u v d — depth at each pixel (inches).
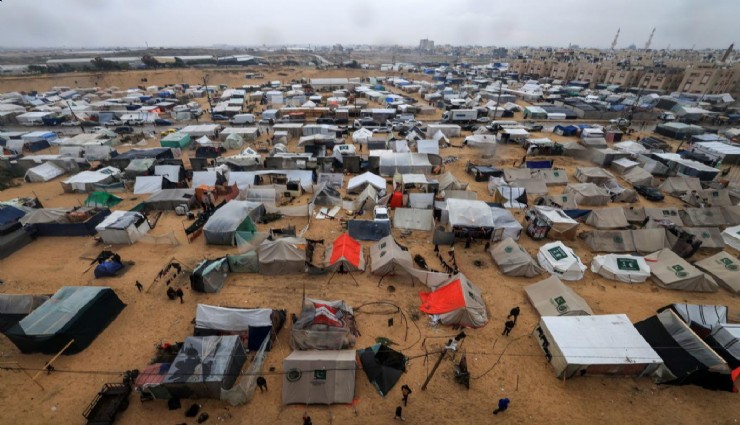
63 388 647.1
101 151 1937.7
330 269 980.6
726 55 7219.5
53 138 2256.4
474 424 598.5
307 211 1302.9
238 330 748.6
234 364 659.4
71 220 1188.5
